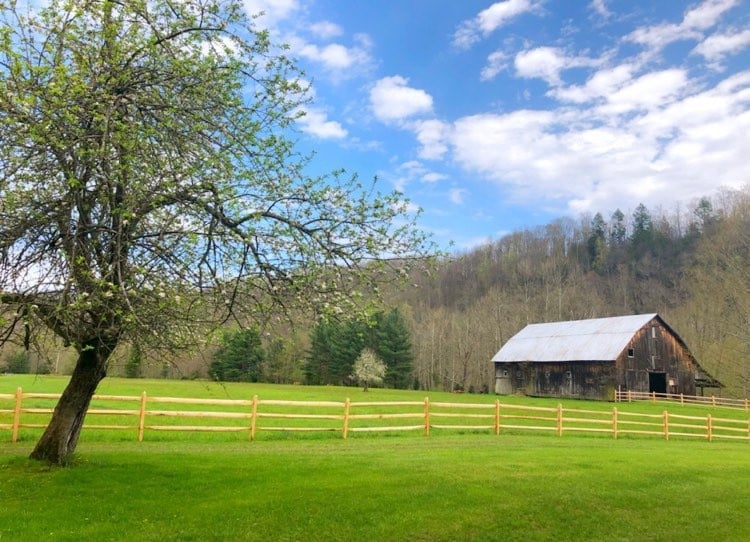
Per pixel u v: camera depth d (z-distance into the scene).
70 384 11.45
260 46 9.52
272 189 9.08
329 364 71.31
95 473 10.81
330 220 9.21
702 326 58.69
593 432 25.69
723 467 15.09
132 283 8.49
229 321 9.43
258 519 8.88
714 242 62.66
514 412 33.88
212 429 17.95
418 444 18.03
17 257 8.29
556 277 89.50
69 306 7.77
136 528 8.23
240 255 8.95
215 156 8.74
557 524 9.82
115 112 8.50
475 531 9.20
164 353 9.63
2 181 7.72
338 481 11.13
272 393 45.16
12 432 16.20
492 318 78.94
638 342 49.62
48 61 8.39
